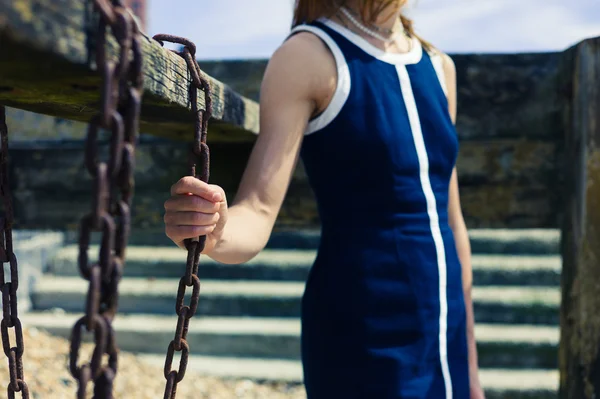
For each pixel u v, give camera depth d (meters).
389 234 1.43
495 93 2.56
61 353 3.54
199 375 4.20
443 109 1.57
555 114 2.53
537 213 2.54
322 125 1.44
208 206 1.02
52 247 5.68
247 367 4.41
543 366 4.39
